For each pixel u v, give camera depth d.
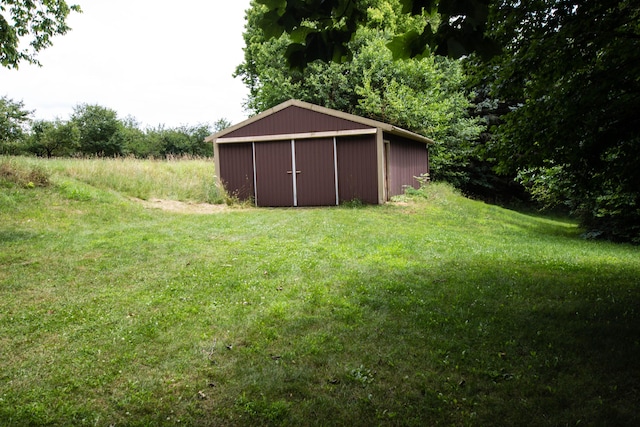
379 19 22.98
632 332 4.08
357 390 3.15
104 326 4.24
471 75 6.93
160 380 3.29
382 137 13.68
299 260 6.68
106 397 3.10
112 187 13.11
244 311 4.60
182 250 7.23
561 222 21.17
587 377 3.27
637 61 5.48
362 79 21.20
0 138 29.42
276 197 14.62
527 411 2.87
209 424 2.79
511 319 4.44
